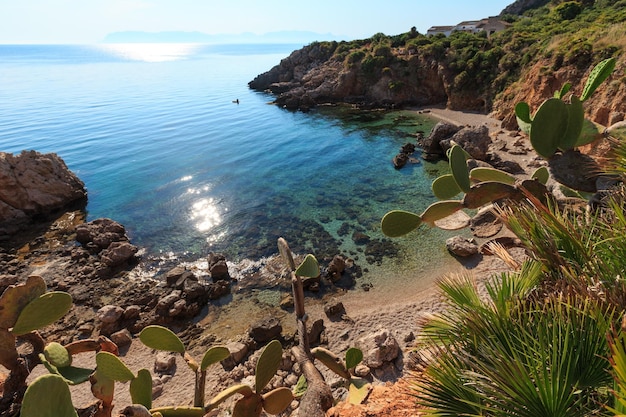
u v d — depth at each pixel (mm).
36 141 41031
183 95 74250
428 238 18906
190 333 13500
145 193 26891
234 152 36781
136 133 44562
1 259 18328
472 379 2973
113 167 32531
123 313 13984
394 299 14812
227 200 25453
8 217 21781
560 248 4102
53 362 4043
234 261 18219
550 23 56219
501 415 2697
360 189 26531
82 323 13953
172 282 16156
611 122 23438
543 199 5051
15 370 4523
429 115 48844
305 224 21656
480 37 56656
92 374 4020
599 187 5195
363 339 11898
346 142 38781
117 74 120812
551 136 5480
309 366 5391
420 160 31797
